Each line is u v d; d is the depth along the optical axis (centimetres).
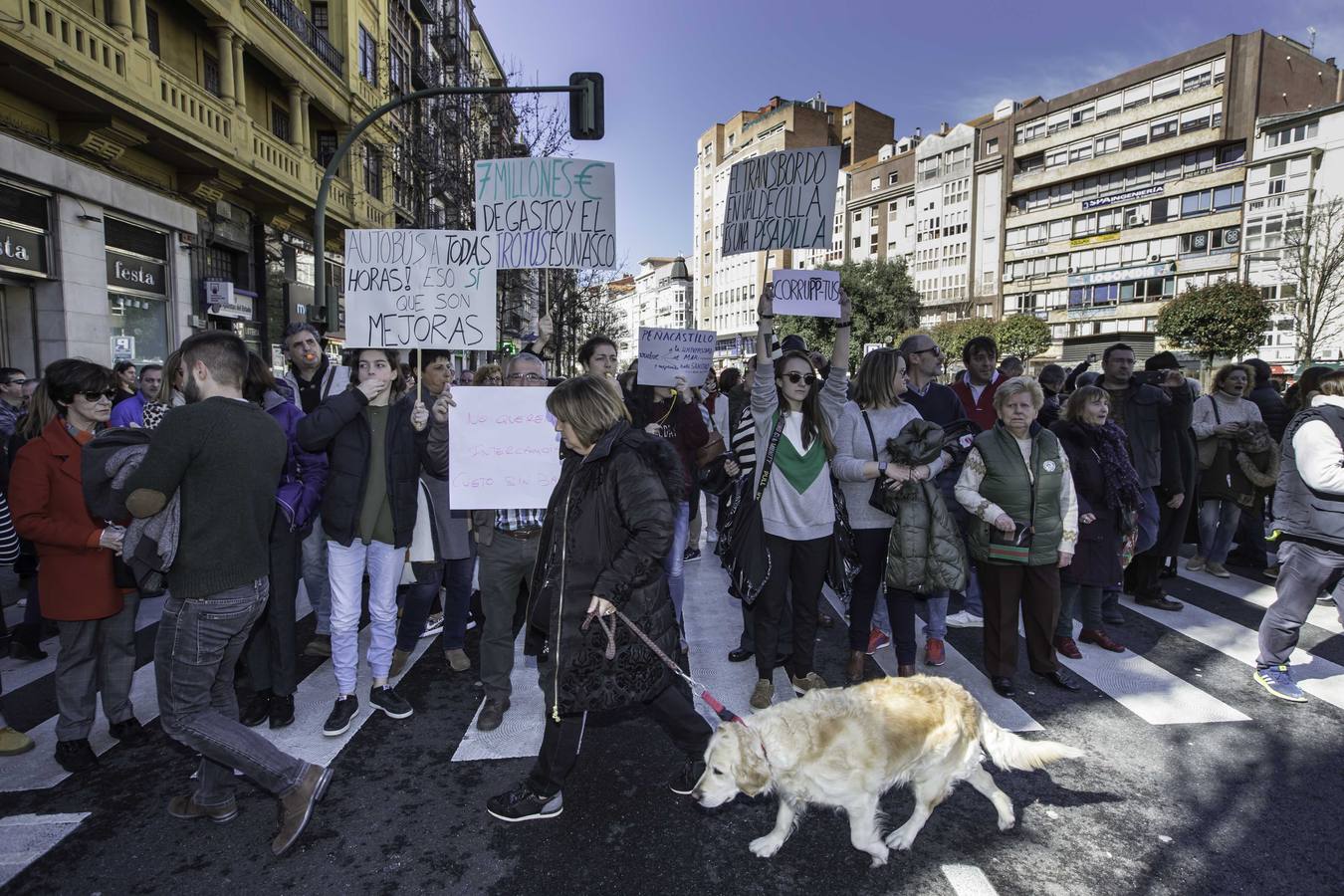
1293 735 389
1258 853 291
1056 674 449
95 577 349
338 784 344
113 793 335
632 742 386
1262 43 4478
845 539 429
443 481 452
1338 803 326
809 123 6912
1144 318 5059
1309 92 4769
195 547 278
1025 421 431
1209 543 714
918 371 560
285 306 1888
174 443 270
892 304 4459
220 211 1595
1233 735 389
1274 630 436
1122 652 505
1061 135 5519
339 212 1970
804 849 296
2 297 1114
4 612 543
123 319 1319
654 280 12475
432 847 296
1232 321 3269
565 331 3034
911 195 6612
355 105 2133
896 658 469
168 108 1257
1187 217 4825
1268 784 341
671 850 294
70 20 1053
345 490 385
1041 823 312
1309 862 285
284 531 386
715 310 8462
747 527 419
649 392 627
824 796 269
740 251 539
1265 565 728
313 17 2080
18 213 1076
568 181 535
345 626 391
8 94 1054
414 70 2642
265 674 401
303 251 2005
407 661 490
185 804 316
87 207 1187
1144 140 5031
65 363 349
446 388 401
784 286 488
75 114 1140
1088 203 5375
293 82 1816
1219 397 699
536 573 309
